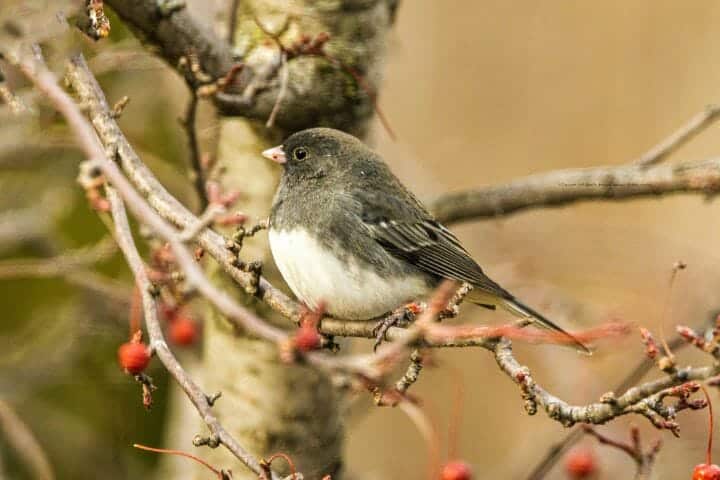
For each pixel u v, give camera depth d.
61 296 14.56
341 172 10.05
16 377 14.34
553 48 18.98
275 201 10.05
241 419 10.45
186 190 14.23
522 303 10.49
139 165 7.91
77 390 14.62
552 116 18.69
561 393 13.62
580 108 18.64
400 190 10.39
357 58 10.42
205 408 6.99
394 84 18.91
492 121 18.75
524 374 7.01
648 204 18.25
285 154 10.20
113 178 6.35
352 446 16.48
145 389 7.38
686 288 14.66
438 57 19.11
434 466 7.57
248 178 10.66
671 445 13.62
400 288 9.87
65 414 14.56
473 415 16.56
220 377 10.57
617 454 13.45
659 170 10.83
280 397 10.39
